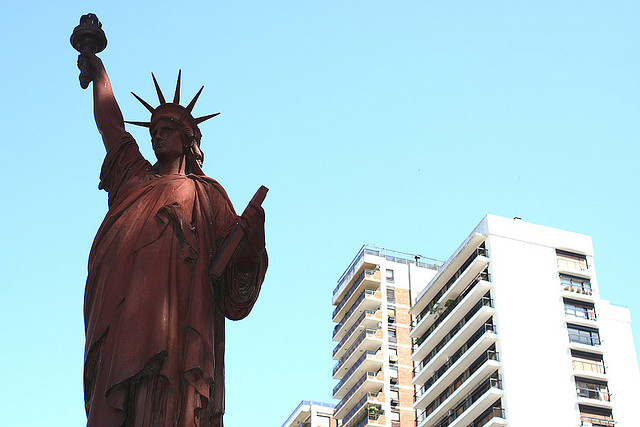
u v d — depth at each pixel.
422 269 159.62
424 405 134.75
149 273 21.58
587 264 133.00
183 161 24.39
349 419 149.00
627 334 140.38
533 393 119.00
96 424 20.00
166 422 20.17
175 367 20.70
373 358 147.50
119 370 20.28
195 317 21.31
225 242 22.45
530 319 124.81
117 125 25.56
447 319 131.62
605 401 121.06
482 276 129.50
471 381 122.56
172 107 24.58
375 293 153.50
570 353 123.62
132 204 22.95
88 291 22.33
